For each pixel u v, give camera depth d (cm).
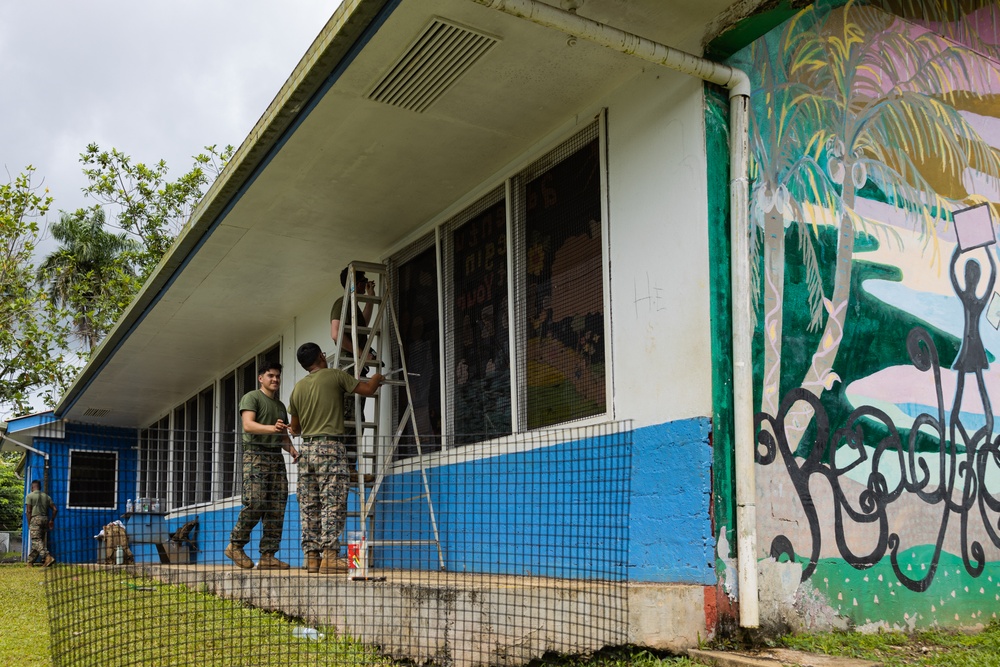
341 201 692
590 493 504
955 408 546
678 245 464
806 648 411
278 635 504
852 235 514
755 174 474
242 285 898
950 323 555
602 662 397
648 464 464
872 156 538
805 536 454
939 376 540
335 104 541
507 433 600
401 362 743
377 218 729
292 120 561
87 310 2786
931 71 587
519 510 562
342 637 503
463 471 632
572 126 561
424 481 614
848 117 528
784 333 470
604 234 521
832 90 524
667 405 459
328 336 925
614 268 509
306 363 675
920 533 508
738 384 434
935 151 574
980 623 525
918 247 548
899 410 515
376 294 801
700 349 442
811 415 472
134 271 2722
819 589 455
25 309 2098
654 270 479
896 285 530
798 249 486
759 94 486
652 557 454
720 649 407
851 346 499
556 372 561
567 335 553
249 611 595
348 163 625
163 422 1577
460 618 435
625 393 490
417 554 666
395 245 782
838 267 503
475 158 621
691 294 452
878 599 479
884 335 518
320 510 631
